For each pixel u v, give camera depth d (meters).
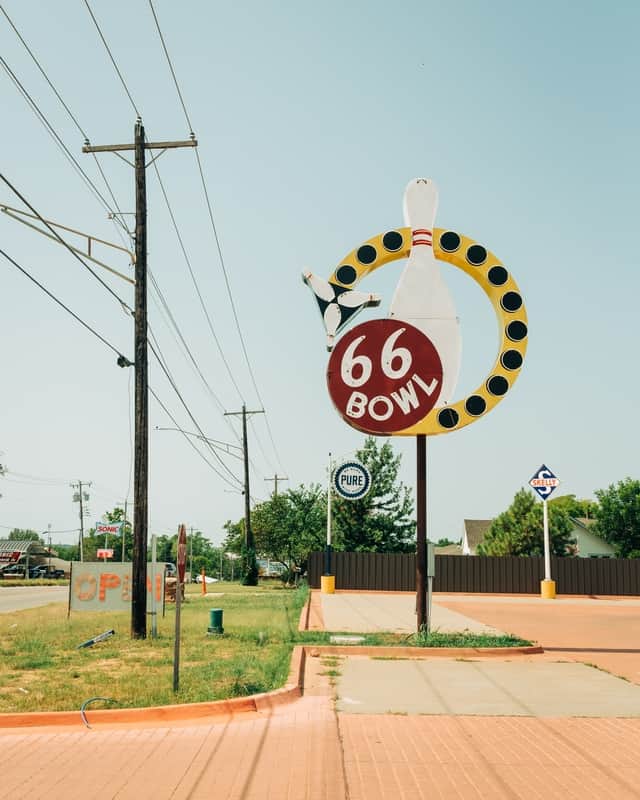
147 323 17.73
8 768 7.39
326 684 11.78
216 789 6.80
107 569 17.88
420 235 18.86
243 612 23.66
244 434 54.12
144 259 17.75
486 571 36.88
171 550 87.00
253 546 53.88
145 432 17.34
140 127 17.97
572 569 36.94
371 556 36.69
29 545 74.75
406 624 20.14
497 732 9.01
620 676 12.99
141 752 7.97
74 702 9.64
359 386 17.38
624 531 66.88
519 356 18.67
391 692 11.26
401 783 7.02
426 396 17.34
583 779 7.23
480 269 18.98
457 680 12.36
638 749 8.34
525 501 65.19
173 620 20.67
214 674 11.56
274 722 9.29
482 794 6.74
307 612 22.58
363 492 35.66
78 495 93.75
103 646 15.16
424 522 16.92
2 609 27.70
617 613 26.72
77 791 6.73
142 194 17.91
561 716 9.90
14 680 11.23
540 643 17.41
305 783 6.99
